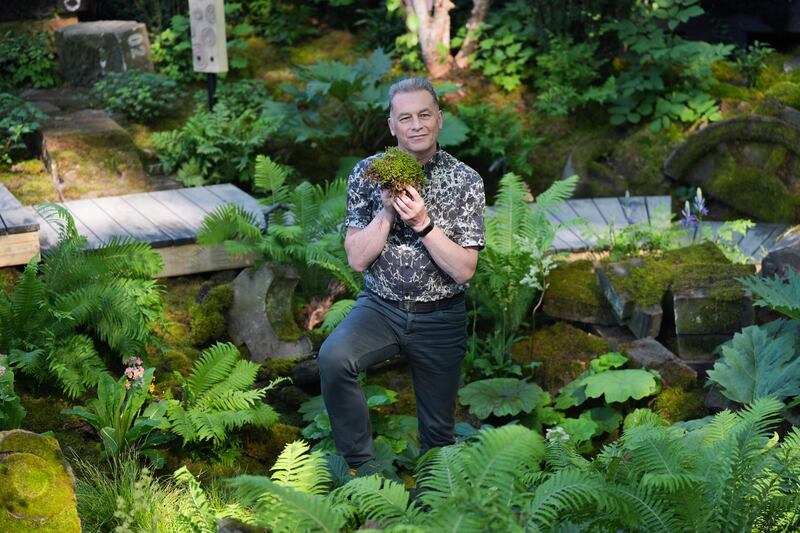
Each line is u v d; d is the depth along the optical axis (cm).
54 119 802
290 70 966
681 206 811
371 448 392
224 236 576
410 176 348
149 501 379
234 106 845
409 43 935
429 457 356
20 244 541
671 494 297
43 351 473
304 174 820
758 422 350
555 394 555
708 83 875
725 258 602
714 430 354
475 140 846
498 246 592
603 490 283
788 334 484
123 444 432
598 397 539
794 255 561
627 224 700
